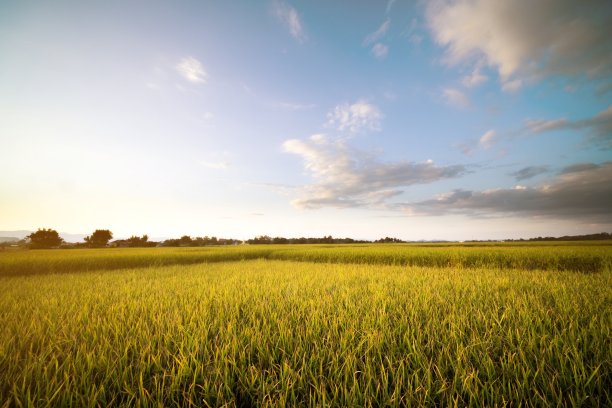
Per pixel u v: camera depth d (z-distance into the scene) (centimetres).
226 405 184
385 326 315
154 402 190
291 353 258
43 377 216
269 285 642
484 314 353
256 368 232
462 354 238
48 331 321
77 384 213
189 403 193
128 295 556
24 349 281
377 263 1573
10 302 521
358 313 378
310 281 702
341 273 903
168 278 859
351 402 187
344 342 265
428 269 1038
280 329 305
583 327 299
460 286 586
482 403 183
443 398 191
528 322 317
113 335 317
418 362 233
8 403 185
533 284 609
